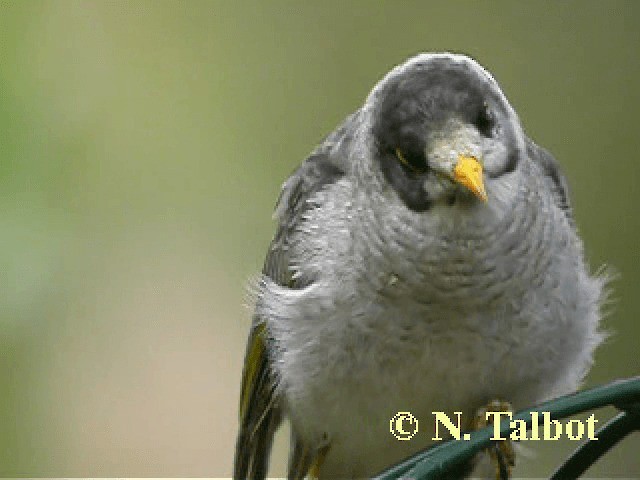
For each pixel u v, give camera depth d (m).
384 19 14.41
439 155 7.96
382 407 8.73
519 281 8.30
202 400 12.69
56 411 11.69
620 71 14.13
